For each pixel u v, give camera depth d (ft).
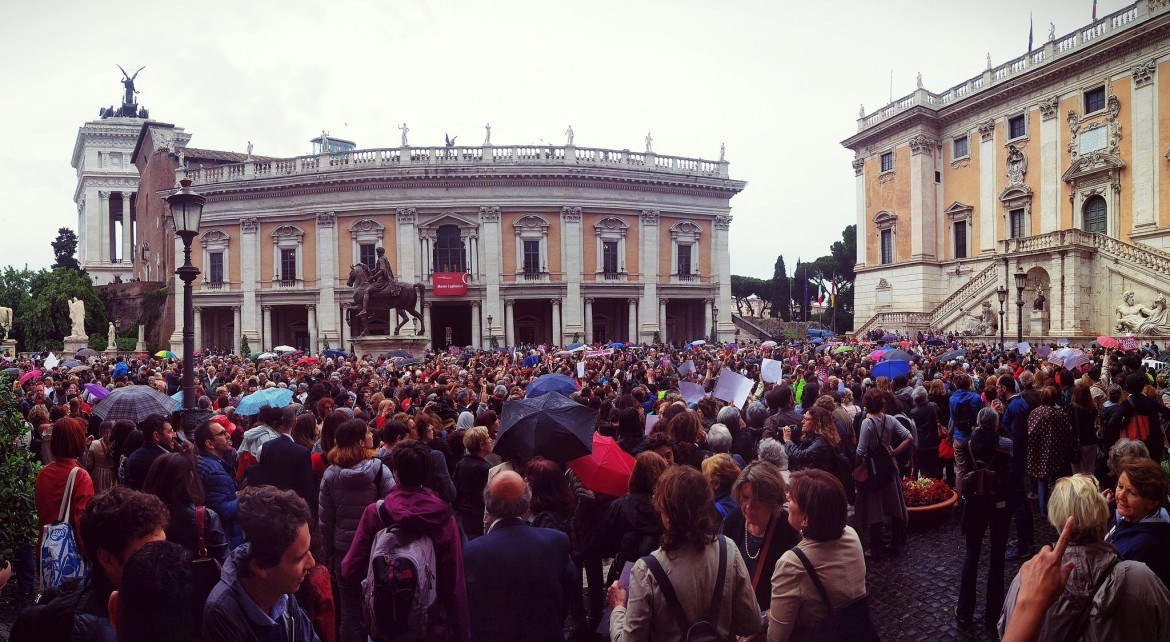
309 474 23.70
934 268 168.35
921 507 35.68
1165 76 123.65
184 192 38.14
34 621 11.58
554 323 180.34
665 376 57.62
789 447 28.40
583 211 182.60
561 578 16.06
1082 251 124.88
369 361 93.91
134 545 12.09
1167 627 11.98
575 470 23.16
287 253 184.44
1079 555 12.51
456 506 25.35
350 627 20.39
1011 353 77.25
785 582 14.03
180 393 50.39
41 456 33.45
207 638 11.44
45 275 198.90
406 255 177.68
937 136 169.68
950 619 25.58
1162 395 41.11
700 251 195.72
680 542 13.48
